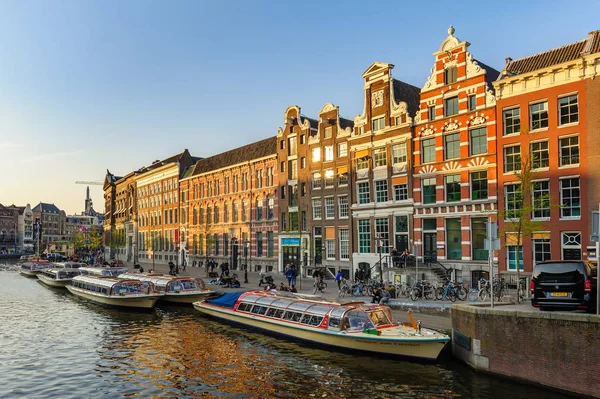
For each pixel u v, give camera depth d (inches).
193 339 933.8
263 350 835.4
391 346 733.9
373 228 1537.9
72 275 2047.2
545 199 1031.0
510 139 1214.3
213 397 608.4
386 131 1505.9
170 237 2856.8
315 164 1777.8
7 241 6358.3
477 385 604.1
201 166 2593.5
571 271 588.1
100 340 943.0
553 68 1141.7
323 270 1582.2
